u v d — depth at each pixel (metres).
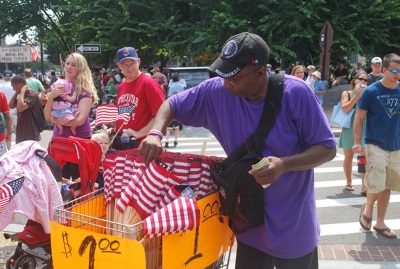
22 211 3.23
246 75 2.11
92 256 2.11
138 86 4.38
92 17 21.92
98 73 22.34
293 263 2.39
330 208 6.05
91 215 2.53
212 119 2.46
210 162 2.43
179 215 2.06
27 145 3.40
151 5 20.64
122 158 2.46
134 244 1.98
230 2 18.72
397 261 4.22
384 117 4.51
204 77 15.53
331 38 14.56
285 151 2.24
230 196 2.25
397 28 19.42
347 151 6.71
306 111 2.20
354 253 4.41
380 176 4.62
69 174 3.87
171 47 19.52
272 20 17.67
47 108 4.17
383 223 4.96
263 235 2.34
